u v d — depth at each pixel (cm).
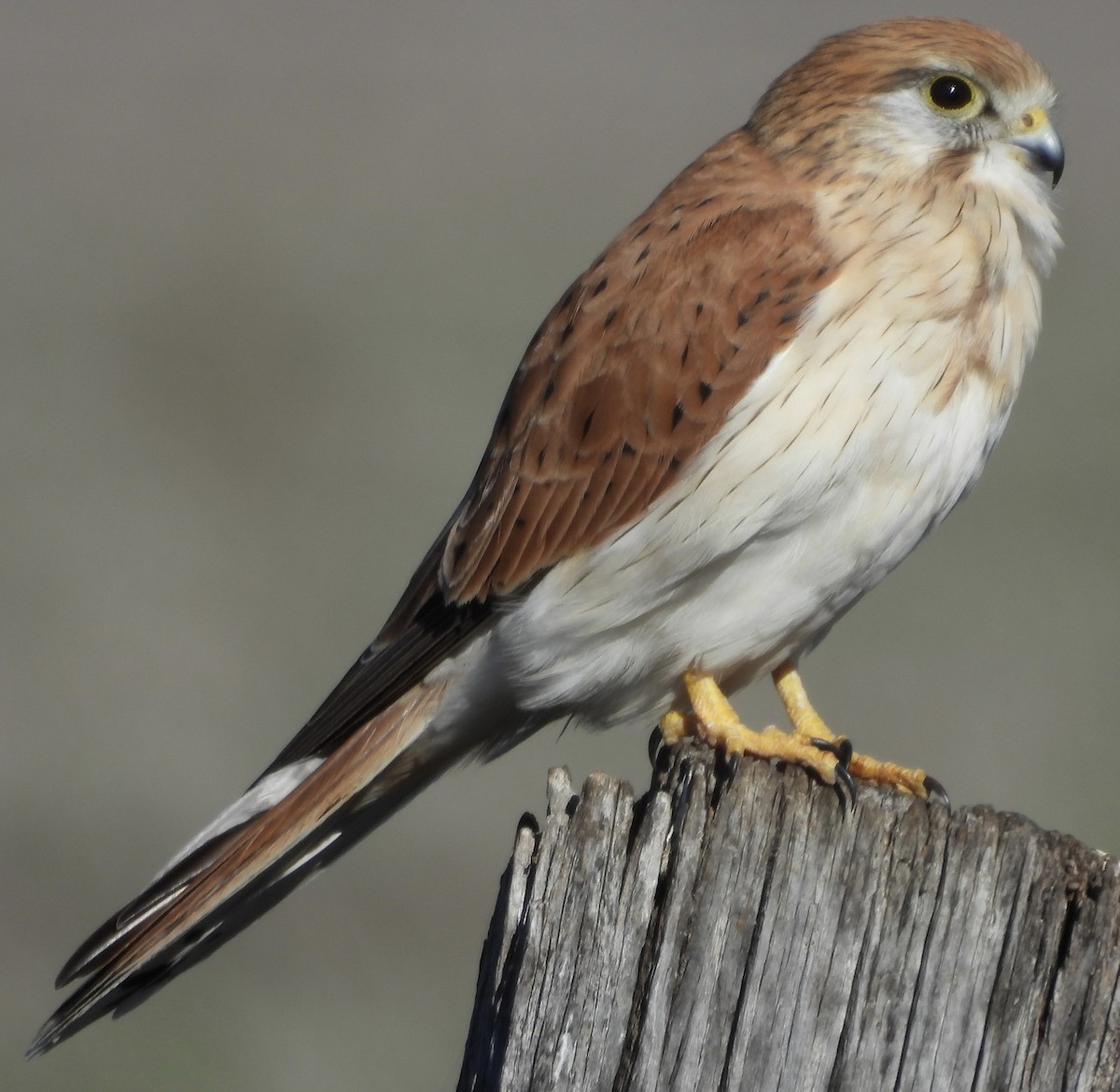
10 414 2486
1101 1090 656
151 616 2048
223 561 2134
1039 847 666
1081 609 2008
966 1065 664
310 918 1667
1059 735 1816
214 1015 1496
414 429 2478
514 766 1881
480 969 709
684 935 671
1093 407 2425
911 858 671
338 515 2255
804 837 674
